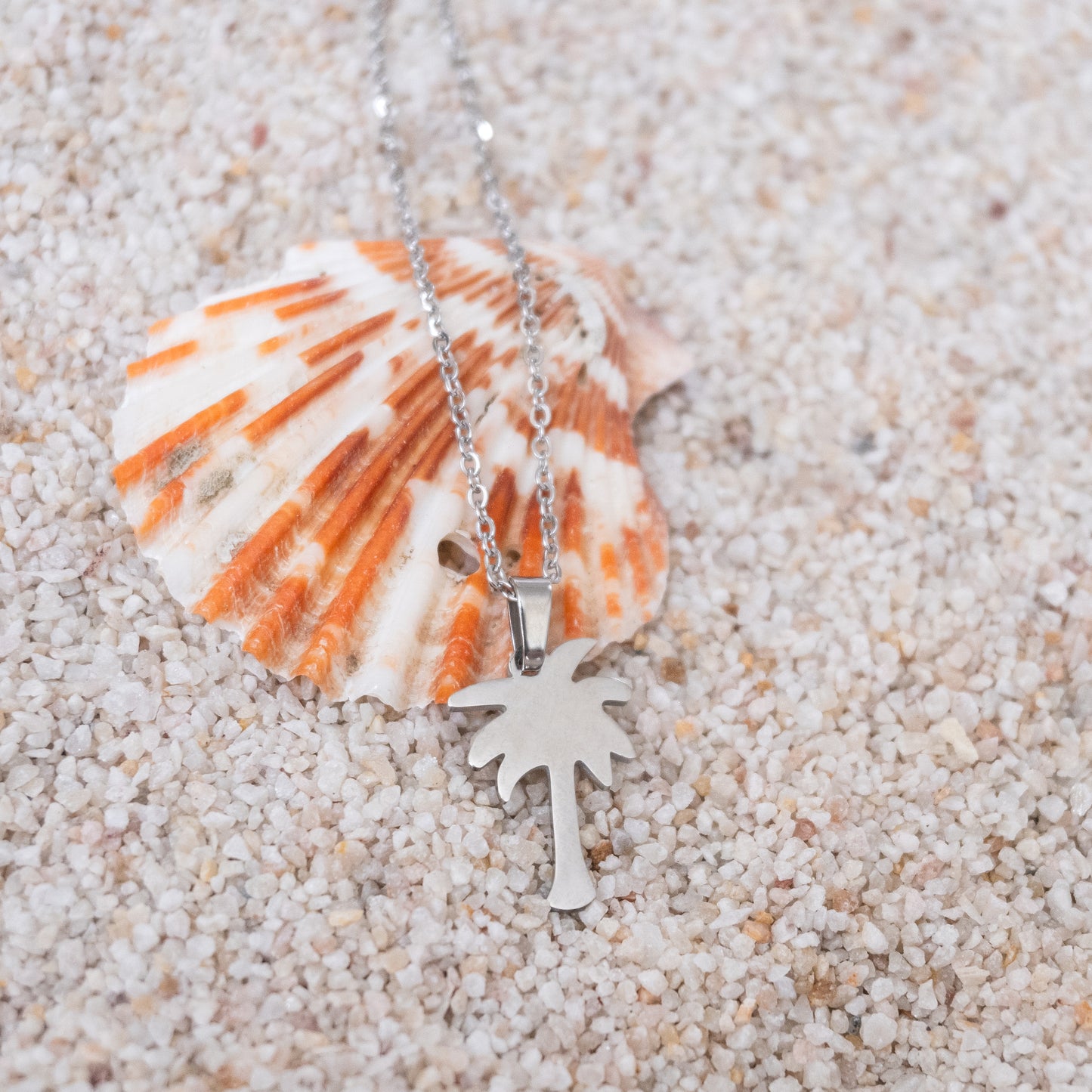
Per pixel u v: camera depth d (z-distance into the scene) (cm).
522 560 29
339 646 29
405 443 30
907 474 31
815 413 31
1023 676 30
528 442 30
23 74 32
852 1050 28
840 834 29
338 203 32
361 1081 27
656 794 29
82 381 30
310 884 28
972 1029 28
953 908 29
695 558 30
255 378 30
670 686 30
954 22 35
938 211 33
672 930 28
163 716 28
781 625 30
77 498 29
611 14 34
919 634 30
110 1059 27
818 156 33
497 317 30
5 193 31
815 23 35
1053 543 31
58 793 28
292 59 33
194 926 28
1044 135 34
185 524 29
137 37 32
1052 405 32
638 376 31
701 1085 28
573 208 33
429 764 29
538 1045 28
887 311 32
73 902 27
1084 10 35
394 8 34
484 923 28
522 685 29
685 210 33
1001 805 29
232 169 32
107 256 31
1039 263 33
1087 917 29
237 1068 27
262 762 28
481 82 33
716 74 34
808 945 28
